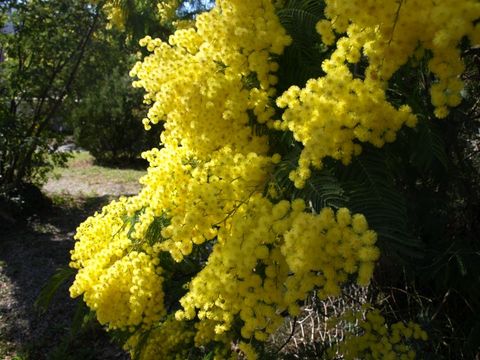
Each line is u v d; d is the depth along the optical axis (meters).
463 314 2.59
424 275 2.25
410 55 1.18
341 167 1.34
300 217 1.20
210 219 1.52
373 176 1.32
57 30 8.30
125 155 14.77
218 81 1.48
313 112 1.25
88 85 9.63
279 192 1.45
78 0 8.20
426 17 1.04
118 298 2.00
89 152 14.76
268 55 1.51
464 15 0.94
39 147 8.87
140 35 5.04
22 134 8.09
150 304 1.98
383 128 1.27
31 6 8.01
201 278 1.51
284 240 1.32
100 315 2.01
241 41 1.45
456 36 0.97
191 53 1.73
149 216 1.98
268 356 2.57
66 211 8.77
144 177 1.99
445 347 2.53
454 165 2.38
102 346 4.31
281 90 1.57
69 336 4.33
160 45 1.80
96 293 1.99
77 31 8.66
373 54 1.19
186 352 2.64
